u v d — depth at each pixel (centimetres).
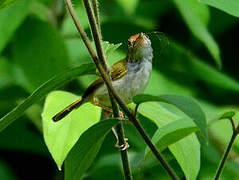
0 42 1113
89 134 657
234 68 1477
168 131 709
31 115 1194
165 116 793
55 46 1182
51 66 1182
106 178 1122
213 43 1178
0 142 1223
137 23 1296
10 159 1255
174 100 605
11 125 1214
